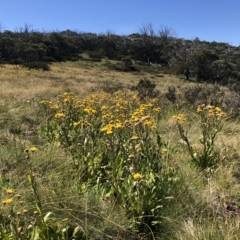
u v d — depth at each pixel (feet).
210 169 14.17
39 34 290.35
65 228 9.13
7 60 185.98
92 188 11.87
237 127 22.91
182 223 10.03
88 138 14.99
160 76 178.19
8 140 18.16
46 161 13.98
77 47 262.67
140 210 10.34
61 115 16.65
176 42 294.87
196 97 33.53
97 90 52.13
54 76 113.91
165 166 13.30
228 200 12.00
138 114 15.89
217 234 9.21
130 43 285.02
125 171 12.39
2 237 8.56
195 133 20.15
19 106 27.84
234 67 185.47
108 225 9.93
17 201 10.28
